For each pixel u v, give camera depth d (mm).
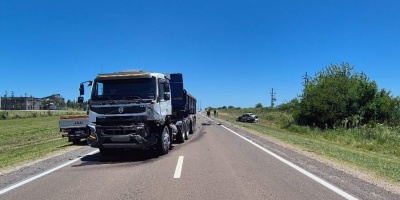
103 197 7070
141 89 12719
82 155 14094
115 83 12812
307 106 39875
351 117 37719
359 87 38969
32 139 27047
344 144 24844
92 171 10195
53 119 63188
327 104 38594
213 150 14875
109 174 9641
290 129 40562
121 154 14242
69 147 17719
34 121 56438
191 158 12430
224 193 7254
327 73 43531
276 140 19812
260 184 8070
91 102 12594
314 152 14023
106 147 12492
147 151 14945
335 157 12523
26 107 138625
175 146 16844
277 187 7746
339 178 8672
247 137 22062
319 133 34156
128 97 12594
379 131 28938
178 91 19094
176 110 19016
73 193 7457
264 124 53906
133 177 9117
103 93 12734
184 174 9367
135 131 12211
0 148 20922
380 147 22328
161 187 7855
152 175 9336
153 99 12555
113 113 12375
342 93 38969
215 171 9773
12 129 39000
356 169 9969
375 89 38844
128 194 7273
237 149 15195
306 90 41344
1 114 64750
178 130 18297
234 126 37875
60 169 10594
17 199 7055
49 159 12906
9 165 11500
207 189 7609
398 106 39000
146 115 12273
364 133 29391
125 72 13094
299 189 7535
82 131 19641
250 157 12594
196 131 28562
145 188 7789
